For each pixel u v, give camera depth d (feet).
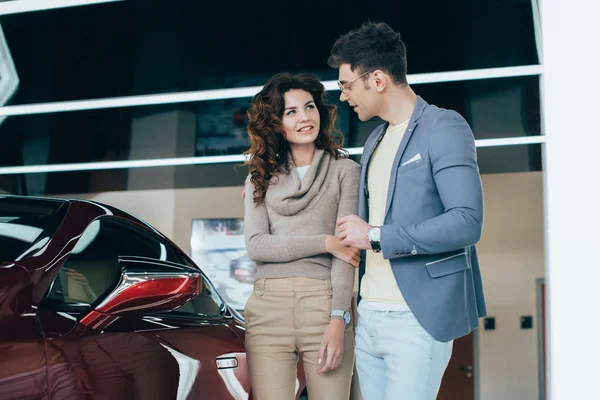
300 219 5.94
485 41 12.98
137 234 7.03
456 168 4.85
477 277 5.48
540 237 23.90
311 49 13.48
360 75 5.37
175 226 23.81
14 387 4.49
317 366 5.77
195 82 14.74
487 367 23.50
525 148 17.62
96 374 5.09
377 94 5.39
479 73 13.98
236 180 21.01
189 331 6.61
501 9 12.04
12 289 5.01
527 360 23.44
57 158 19.03
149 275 5.52
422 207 5.03
